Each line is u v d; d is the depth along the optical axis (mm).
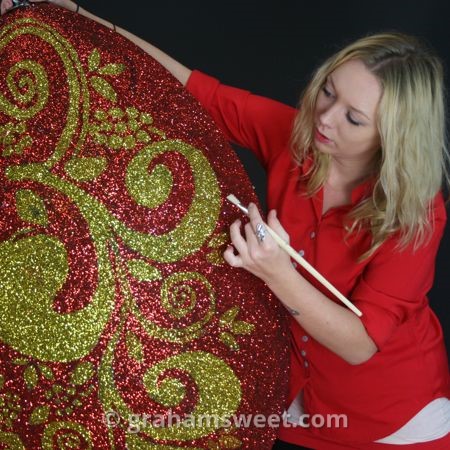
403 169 1408
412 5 3627
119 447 1462
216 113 1674
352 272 1497
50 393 1443
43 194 1432
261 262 1340
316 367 1566
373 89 1379
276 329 1486
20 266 1432
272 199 1598
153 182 1442
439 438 1606
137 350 1439
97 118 1439
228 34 3547
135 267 1433
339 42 3520
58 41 1442
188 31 3539
